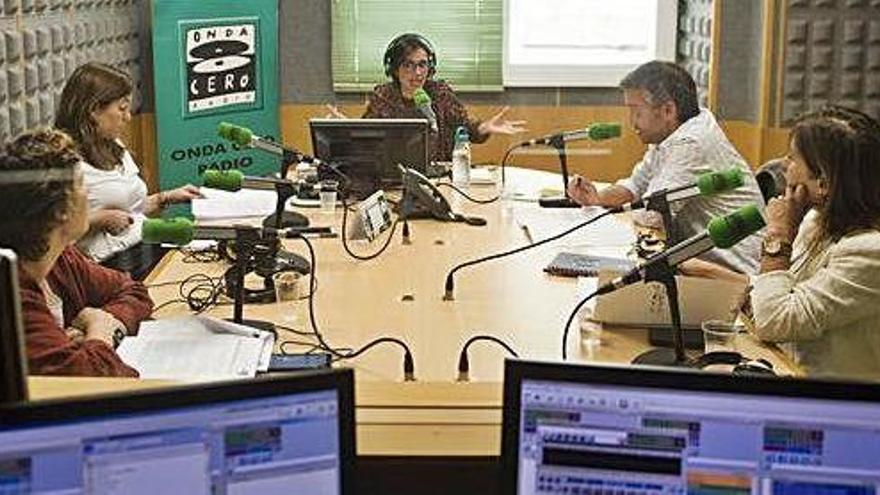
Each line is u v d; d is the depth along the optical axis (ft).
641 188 12.33
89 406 3.82
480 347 7.70
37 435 3.79
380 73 17.97
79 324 7.84
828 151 7.49
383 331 8.12
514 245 10.69
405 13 17.83
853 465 4.05
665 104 11.58
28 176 6.64
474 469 4.89
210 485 3.98
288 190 10.85
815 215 7.79
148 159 17.62
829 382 4.00
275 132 17.94
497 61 17.95
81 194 6.95
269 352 7.35
